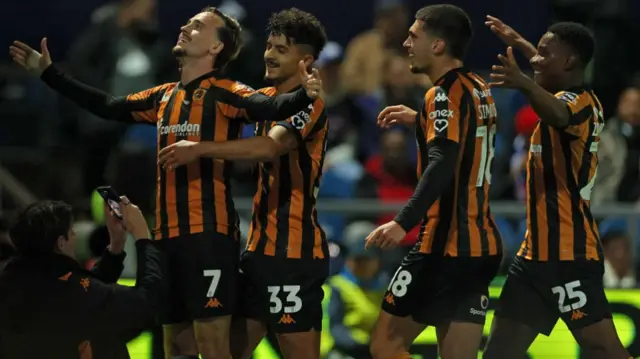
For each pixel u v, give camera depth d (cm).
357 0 3784
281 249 1858
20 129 3447
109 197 1842
